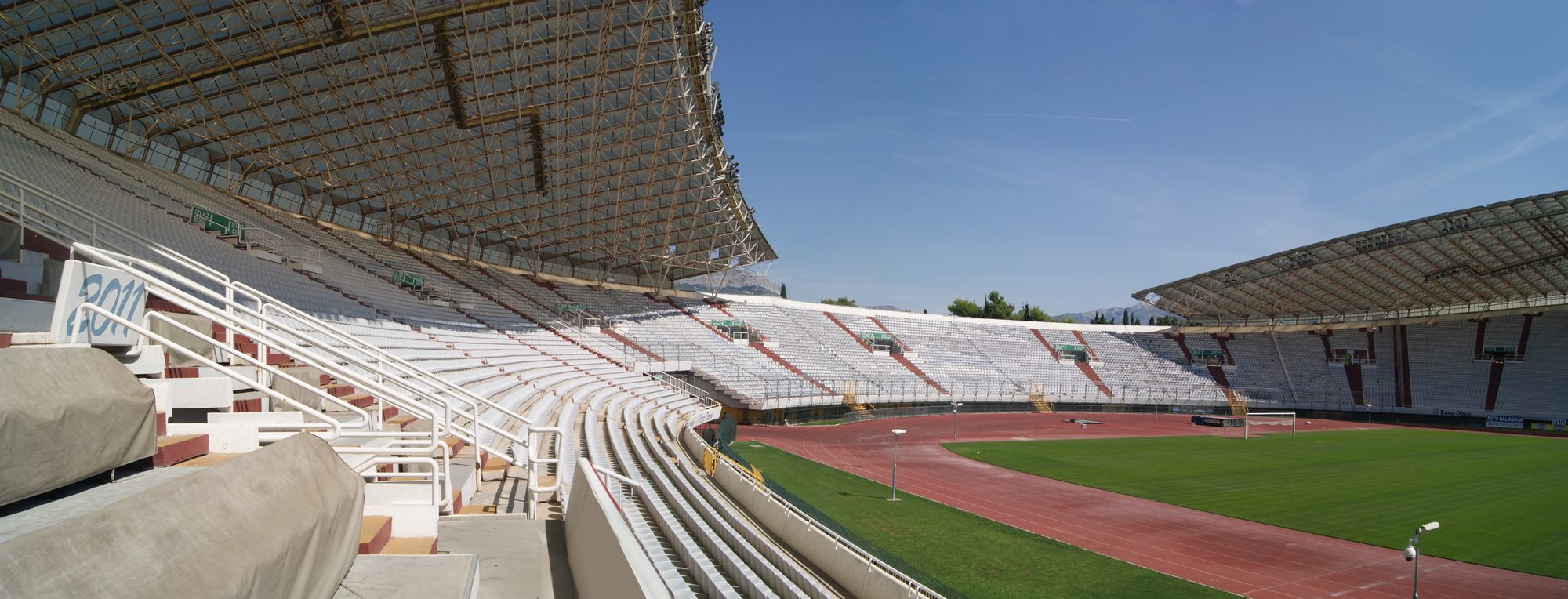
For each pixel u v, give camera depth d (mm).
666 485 18859
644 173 44562
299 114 34188
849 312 81812
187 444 5598
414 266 47188
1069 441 51031
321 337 21359
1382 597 18766
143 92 30156
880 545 21797
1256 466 39594
